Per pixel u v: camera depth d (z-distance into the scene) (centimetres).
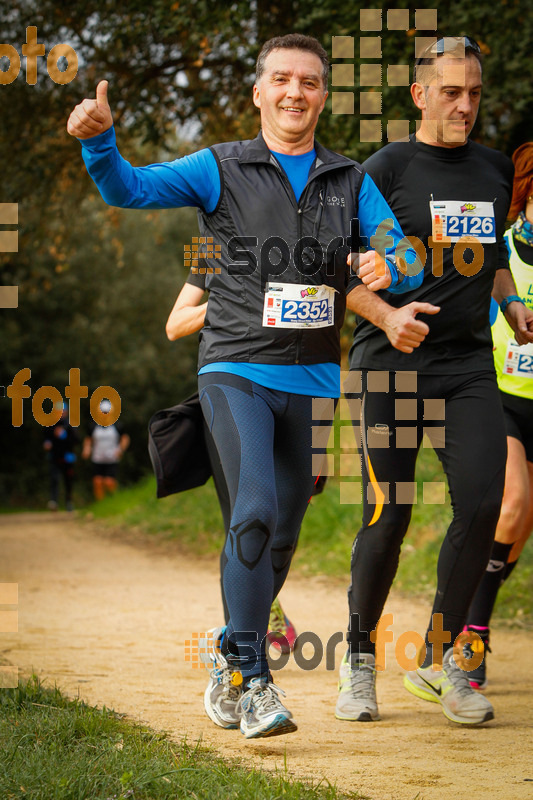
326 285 526
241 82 1708
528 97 1305
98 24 1672
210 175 524
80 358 4534
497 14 1309
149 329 4800
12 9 1673
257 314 522
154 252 4653
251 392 523
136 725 529
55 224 2294
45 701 542
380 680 743
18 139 1845
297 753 505
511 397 702
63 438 3497
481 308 588
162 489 606
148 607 1113
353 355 614
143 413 4797
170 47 1712
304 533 1664
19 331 4478
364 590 594
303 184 526
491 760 493
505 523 681
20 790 387
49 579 1407
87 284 4494
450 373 585
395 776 461
